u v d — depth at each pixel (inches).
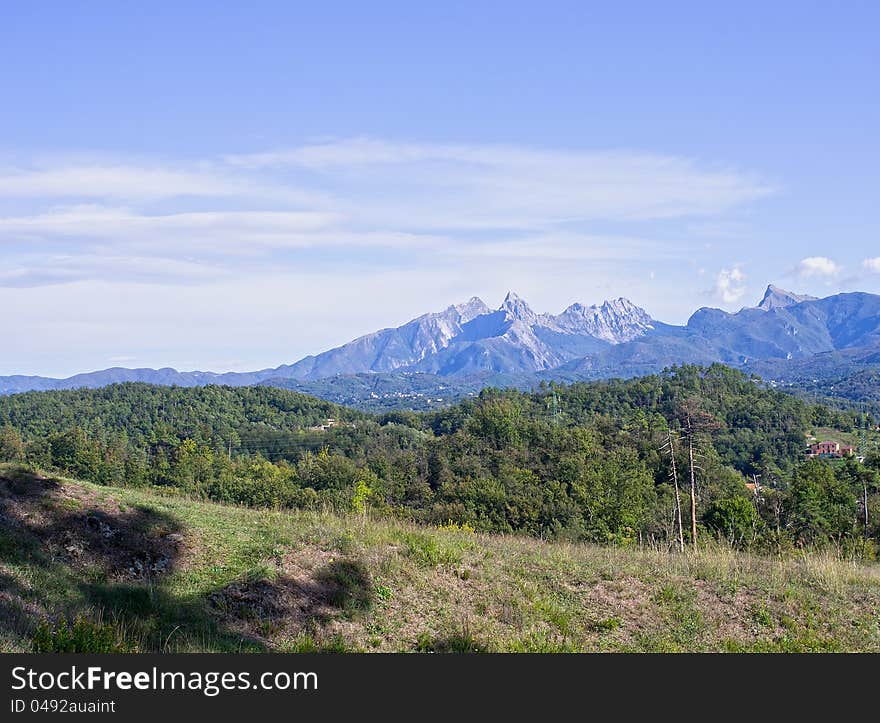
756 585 501.0
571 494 1878.7
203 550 445.4
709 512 1581.0
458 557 502.9
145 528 450.0
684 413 1635.1
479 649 381.7
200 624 358.9
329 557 462.3
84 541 408.8
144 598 368.5
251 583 404.2
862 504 1660.9
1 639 297.4
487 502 1862.7
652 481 1974.7
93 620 334.6
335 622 393.1
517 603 443.5
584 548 627.2
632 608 456.4
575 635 410.6
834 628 442.3
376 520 620.7
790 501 1619.1
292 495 1948.8
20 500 431.8
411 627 401.4
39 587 348.2
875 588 516.7
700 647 408.8
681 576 514.6
